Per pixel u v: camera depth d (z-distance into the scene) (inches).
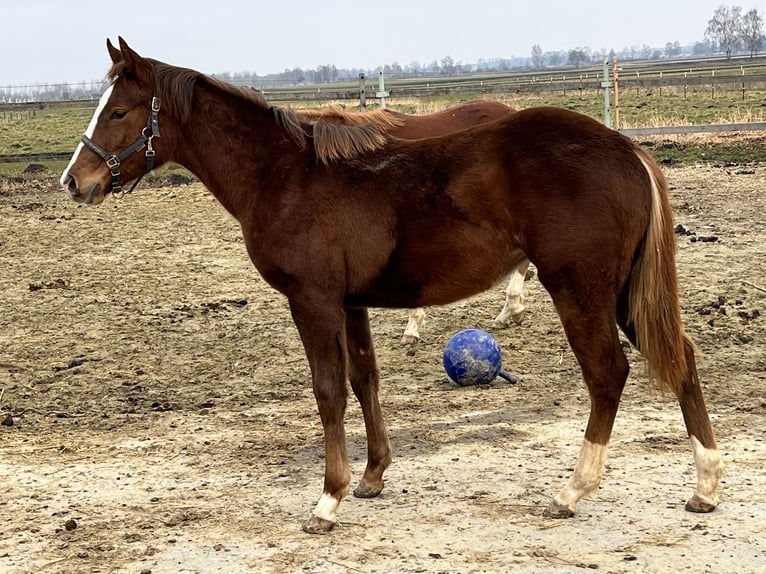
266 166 185.8
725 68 2508.6
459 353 272.2
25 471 218.4
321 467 214.8
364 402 192.9
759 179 606.9
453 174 175.5
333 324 178.9
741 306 339.3
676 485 192.2
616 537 167.5
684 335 175.6
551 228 168.6
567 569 155.5
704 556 158.2
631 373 280.7
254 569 161.3
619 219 167.8
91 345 324.8
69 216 582.6
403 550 166.2
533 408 252.8
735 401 249.1
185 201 629.6
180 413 261.4
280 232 179.8
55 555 170.2
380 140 185.6
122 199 647.1
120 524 184.4
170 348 321.1
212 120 190.9
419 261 177.5
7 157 770.2
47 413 263.3
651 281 169.8
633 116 1075.3
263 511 188.9
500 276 179.9
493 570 156.4
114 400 273.1
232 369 300.5
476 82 2642.7
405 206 177.0
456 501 189.3
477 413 250.4
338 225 177.9
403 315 363.9
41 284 405.7
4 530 182.9
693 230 469.7
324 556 165.5
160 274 427.8
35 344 326.3
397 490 197.5
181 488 204.4
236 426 248.2
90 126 193.2
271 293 391.2
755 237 447.5
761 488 188.1
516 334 327.6
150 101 192.4
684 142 813.2
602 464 175.8
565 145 170.6
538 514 179.9
